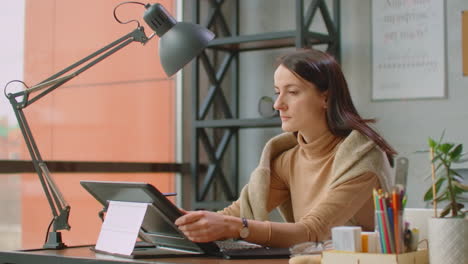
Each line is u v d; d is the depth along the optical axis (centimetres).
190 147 440
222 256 171
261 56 440
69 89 361
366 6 405
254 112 442
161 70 423
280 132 432
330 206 196
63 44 361
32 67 343
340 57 409
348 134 212
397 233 140
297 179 226
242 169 445
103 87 382
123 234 178
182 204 437
